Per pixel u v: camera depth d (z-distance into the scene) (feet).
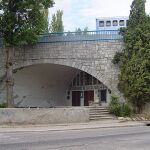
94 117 110.01
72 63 128.57
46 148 48.85
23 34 116.47
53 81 151.23
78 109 100.22
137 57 118.83
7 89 117.39
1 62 134.82
